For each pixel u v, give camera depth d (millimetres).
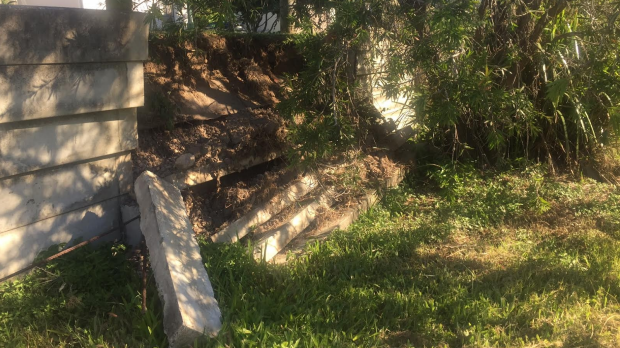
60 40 3922
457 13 4543
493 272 4816
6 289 3730
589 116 7578
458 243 5516
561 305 4285
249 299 4031
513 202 6508
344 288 4383
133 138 4723
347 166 6281
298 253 5055
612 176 7816
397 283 4605
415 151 7695
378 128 7480
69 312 3693
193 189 5188
